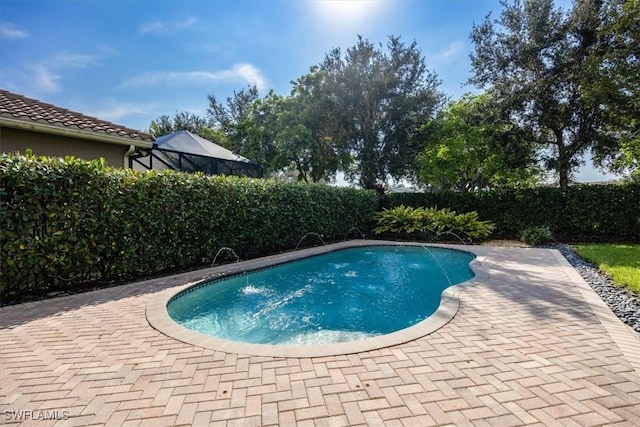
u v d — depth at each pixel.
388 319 5.97
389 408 2.58
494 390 2.82
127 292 6.07
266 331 5.42
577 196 13.62
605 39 12.84
